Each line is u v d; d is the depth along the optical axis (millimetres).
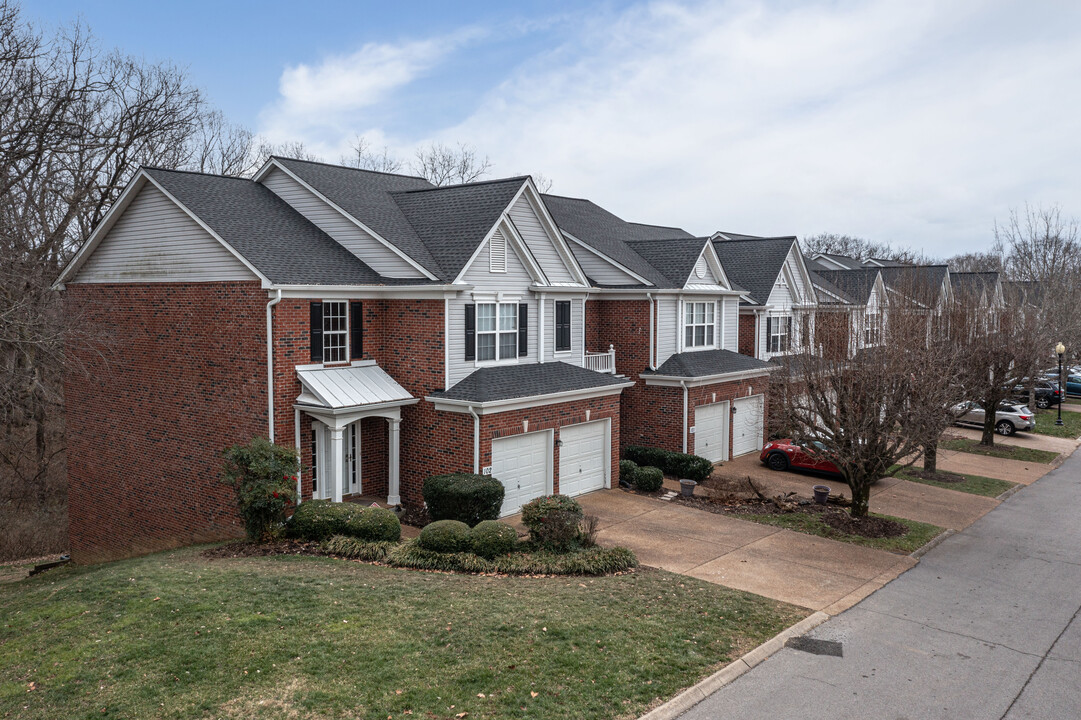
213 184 21562
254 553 15711
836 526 19734
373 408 18719
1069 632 12992
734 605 13609
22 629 11438
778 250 33500
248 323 18391
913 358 19391
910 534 19219
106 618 11578
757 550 17562
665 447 26609
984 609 14094
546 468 21625
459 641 10977
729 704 9992
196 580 13414
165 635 10883
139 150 33906
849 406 19750
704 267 29094
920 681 10945
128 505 22438
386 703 9180
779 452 27328
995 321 34281
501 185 22312
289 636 10906
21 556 26859
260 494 16109
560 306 23859
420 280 19750
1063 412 43500
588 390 22125
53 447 33812
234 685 9461
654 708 9562
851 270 39406
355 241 21188
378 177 25891
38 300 26375
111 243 22250
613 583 14438
